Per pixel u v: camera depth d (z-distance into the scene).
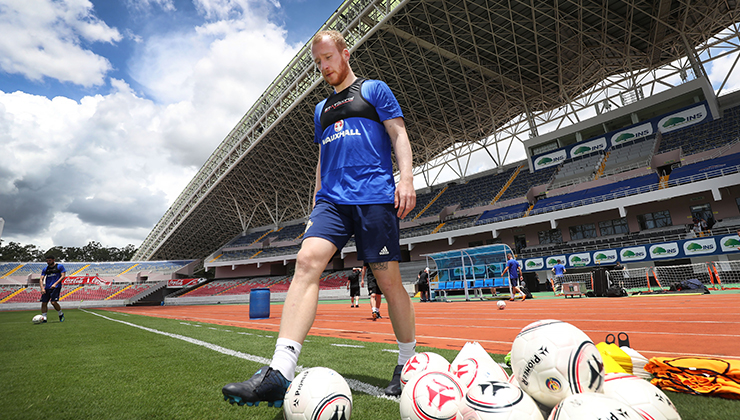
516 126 33.22
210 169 39.84
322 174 1.92
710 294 9.93
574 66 25.52
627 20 20.81
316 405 1.24
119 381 2.09
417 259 30.81
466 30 22.17
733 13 20.78
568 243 22.88
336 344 3.73
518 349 1.32
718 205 19.03
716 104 22.22
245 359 2.85
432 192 36.81
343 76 2.03
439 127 33.59
